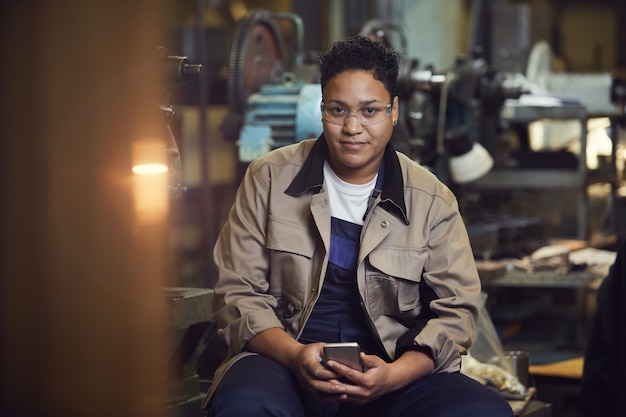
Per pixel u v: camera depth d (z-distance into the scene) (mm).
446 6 7281
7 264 1394
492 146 5547
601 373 3562
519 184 5699
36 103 1370
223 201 7891
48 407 1421
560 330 5105
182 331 3064
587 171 5953
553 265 4723
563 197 6637
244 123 4125
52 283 1407
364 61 2561
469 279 2713
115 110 1404
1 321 1400
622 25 11359
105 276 1427
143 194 2008
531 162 6066
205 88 5754
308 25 7281
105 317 1431
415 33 7195
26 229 1393
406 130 4188
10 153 1375
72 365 1424
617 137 6496
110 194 1417
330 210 2686
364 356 2438
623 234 6766
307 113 3941
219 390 2469
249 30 4336
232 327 2619
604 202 6660
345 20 7211
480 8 7508
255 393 2395
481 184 5758
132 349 1443
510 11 7539
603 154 6711
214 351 4145
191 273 6676
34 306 1406
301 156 2770
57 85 1372
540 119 5715
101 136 1402
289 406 2402
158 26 1434
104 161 1409
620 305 3418
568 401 4727
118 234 1430
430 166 4801
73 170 1397
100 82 1390
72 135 1392
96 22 1372
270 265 2721
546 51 7266
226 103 6371
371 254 2648
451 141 4781
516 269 4742
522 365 3660
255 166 2803
